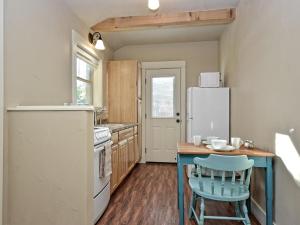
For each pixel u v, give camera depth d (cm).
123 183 319
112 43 420
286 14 165
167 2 272
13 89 171
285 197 168
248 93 248
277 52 179
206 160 170
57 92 234
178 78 445
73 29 271
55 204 165
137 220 211
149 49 452
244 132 262
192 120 332
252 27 235
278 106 178
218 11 297
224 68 375
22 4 180
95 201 201
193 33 392
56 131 164
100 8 273
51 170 165
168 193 280
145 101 454
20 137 168
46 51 214
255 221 214
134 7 278
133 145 380
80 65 327
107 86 412
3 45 159
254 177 228
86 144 162
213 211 233
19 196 168
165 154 449
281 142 173
